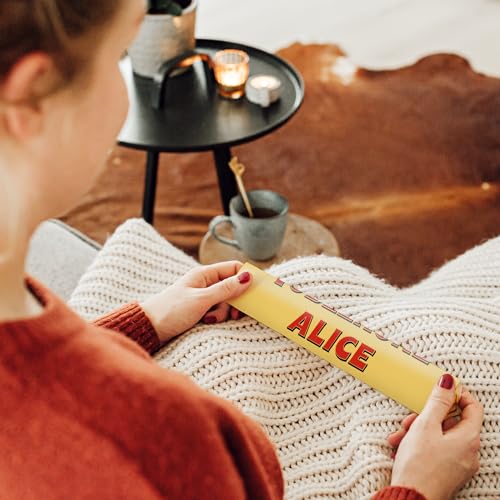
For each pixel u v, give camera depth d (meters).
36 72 0.29
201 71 1.40
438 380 0.76
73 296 0.91
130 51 1.33
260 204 1.27
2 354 0.31
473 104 1.99
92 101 0.32
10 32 0.27
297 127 1.96
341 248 1.65
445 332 0.82
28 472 0.35
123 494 0.34
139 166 1.89
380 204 1.75
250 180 1.83
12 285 0.33
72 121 0.32
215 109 1.30
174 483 0.35
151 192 1.46
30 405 0.32
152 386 0.34
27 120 0.30
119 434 0.33
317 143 1.92
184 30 1.30
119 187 1.83
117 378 0.33
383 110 2.00
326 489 0.73
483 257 0.99
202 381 0.78
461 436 0.71
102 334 0.37
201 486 0.35
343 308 0.87
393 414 0.77
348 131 1.94
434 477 0.68
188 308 0.81
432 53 2.17
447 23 2.28
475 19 2.29
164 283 0.93
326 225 1.71
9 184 0.31
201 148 1.21
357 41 2.23
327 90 2.06
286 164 1.87
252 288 0.85
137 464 0.34
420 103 2.01
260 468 0.42
